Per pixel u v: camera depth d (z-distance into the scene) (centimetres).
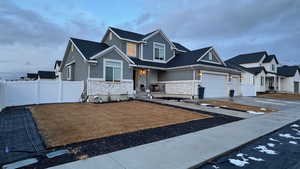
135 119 798
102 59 1385
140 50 1892
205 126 708
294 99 2042
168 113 953
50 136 549
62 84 1291
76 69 1599
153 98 1596
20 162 374
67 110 991
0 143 490
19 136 549
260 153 454
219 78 1878
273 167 374
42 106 1127
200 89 1612
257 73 2881
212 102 1437
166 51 2095
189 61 1773
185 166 359
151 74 1991
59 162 375
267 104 1471
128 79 1534
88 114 885
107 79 1412
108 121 750
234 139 538
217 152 434
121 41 1816
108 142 507
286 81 3522
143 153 425
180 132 619
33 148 456
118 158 395
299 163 393
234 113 998
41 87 1220
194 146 475
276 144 525
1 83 969
